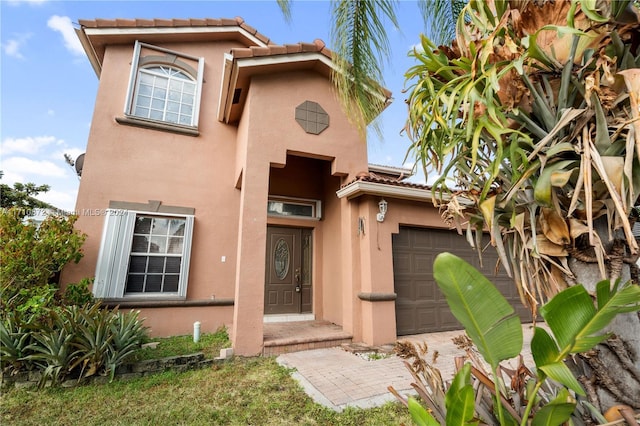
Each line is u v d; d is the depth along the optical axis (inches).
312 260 351.9
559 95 64.6
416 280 286.7
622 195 53.2
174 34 331.3
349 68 150.0
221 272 306.5
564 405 51.0
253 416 140.9
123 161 290.5
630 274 64.2
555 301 48.9
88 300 242.4
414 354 76.2
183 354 215.2
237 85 273.9
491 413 64.7
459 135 79.9
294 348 231.6
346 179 284.4
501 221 76.9
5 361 173.5
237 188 327.6
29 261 221.5
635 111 52.1
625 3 55.8
